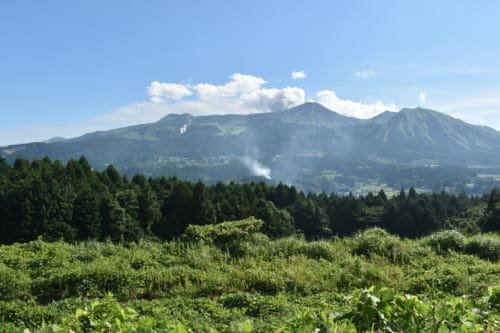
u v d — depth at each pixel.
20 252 10.55
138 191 54.03
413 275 9.11
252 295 7.38
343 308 6.36
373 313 3.42
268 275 8.62
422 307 3.56
